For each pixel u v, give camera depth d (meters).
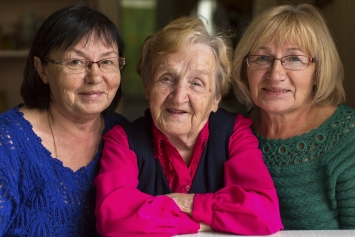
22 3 3.31
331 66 1.45
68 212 1.34
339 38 1.80
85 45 1.27
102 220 1.23
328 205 1.45
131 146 1.43
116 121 1.60
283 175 1.49
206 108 1.37
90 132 1.45
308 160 1.46
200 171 1.43
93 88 1.29
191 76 1.31
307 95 1.45
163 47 1.31
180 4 5.25
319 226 1.46
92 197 1.39
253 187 1.31
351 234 1.17
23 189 1.28
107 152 1.40
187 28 1.31
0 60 3.35
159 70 1.32
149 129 1.48
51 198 1.31
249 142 1.45
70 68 1.28
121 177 1.31
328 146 1.43
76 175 1.37
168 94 1.32
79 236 1.36
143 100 6.27
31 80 1.37
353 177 1.39
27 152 1.30
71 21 1.26
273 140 1.52
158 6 6.04
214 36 1.36
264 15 1.44
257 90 1.46
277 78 1.39
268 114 1.51
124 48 1.43
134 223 1.18
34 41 1.34
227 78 1.43
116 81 1.34
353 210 1.39
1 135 1.27
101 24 1.31
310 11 1.44
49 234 1.31
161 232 1.18
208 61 1.32
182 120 1.34
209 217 1.22
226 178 1.38
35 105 1.38
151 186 1.42
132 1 6.38
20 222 1.28
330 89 1.48
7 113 1.36
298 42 1.38
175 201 1.26
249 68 1.47
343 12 1.74
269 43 1.41
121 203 1.24
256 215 1.19
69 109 1.31
